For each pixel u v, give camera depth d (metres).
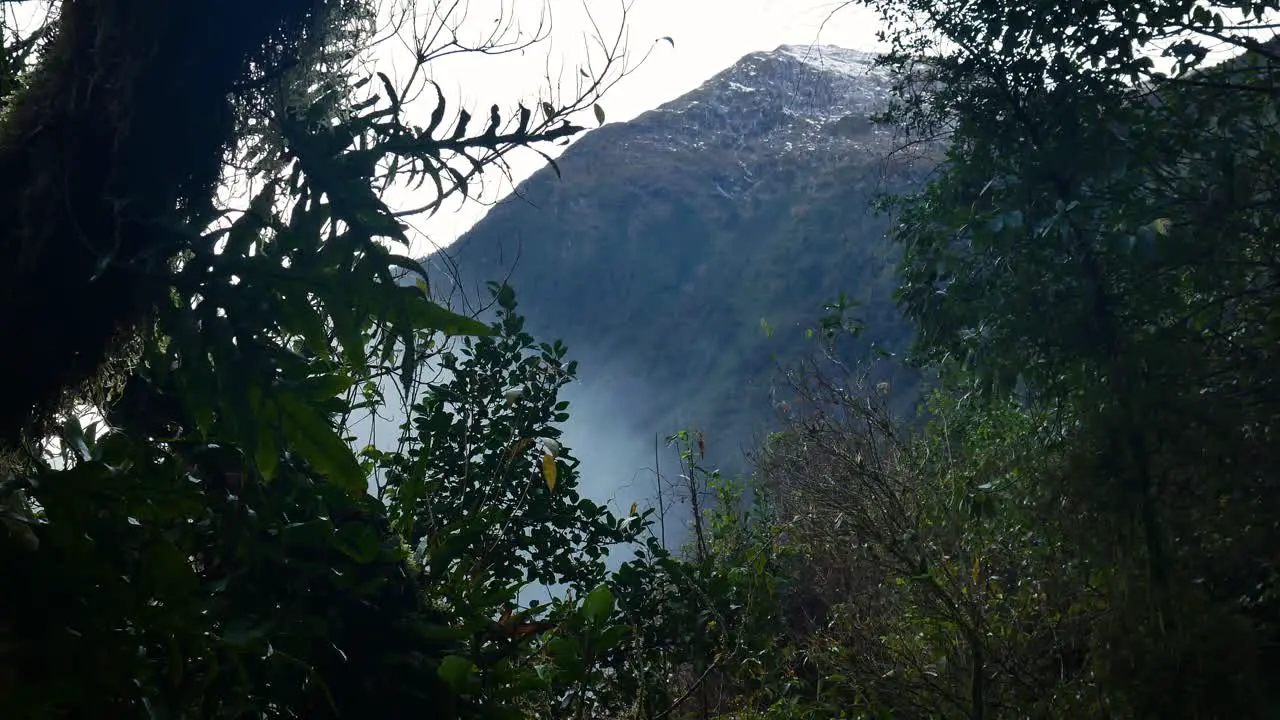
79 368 1.64
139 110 1.59
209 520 2.06
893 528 4.03
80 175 1.56
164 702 1.66
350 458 1.60
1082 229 3.42
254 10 1.68
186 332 1.55
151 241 1.58
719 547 4.78
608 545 3.96
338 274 1.60
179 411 2.02
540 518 3.79
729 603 3.92
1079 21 3.50
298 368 1.62
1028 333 3.42
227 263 1.57
